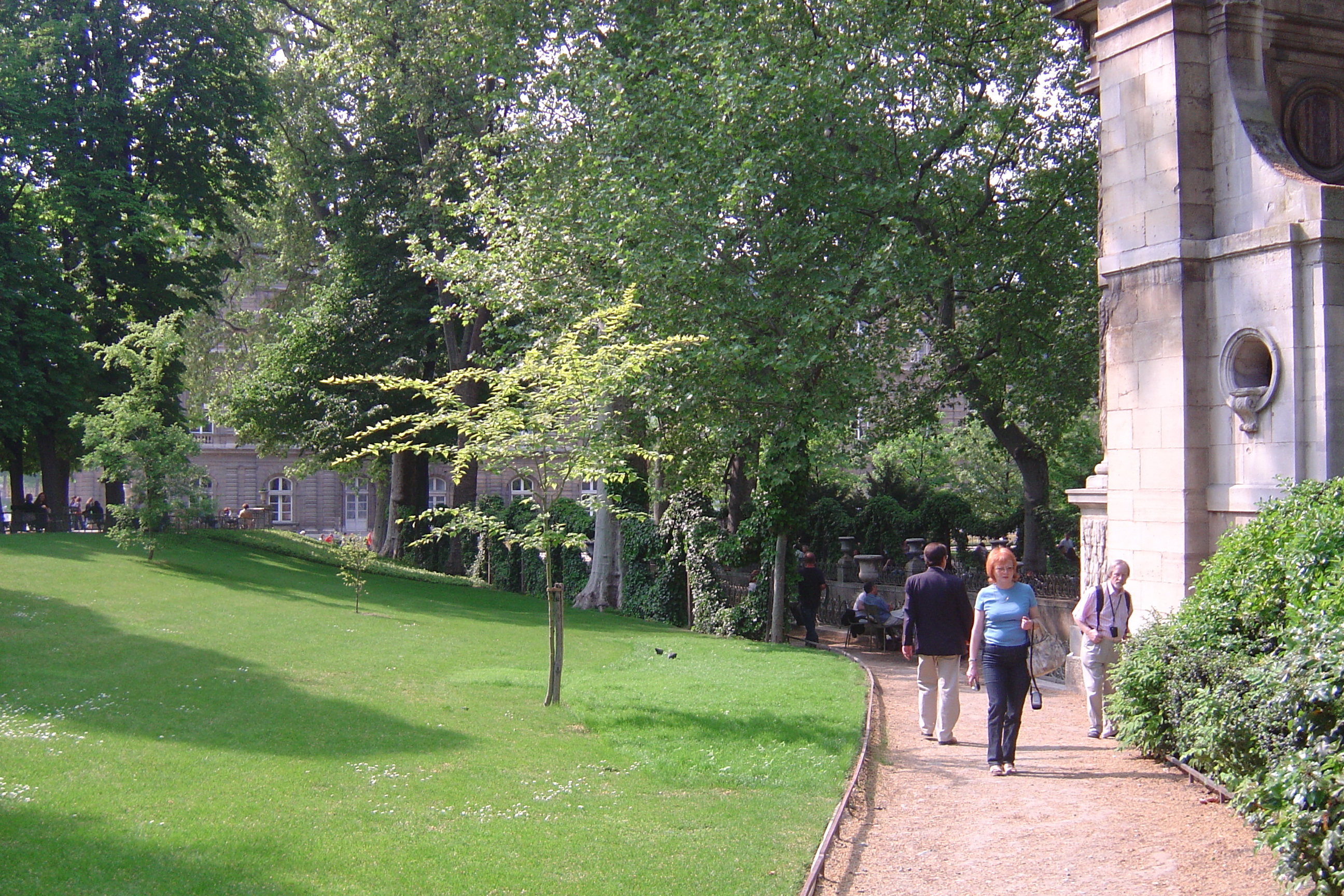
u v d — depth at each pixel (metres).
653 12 23.30
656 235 19.38
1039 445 27.17
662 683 13.41
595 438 11.62
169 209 31.14
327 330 34.06
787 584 20.45
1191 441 10.22
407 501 37.69
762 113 19.36
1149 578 10.65
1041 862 6.41
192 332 42.84
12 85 28.33
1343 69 10.90
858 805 7.90
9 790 7.10
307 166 36.91
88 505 36.12
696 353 18.17
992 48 23.75
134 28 30.53
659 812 7.48
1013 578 9.02
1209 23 10.43
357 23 29.59
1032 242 24.45
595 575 26.08
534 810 7.47
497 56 25.03
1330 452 9.02
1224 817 7.18
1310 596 7.23
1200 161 10.36
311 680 12.06
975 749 9.98
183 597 18.72
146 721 9.43
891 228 20.20
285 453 39.97
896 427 27.23
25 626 14.04
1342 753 5.04
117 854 6.06
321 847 6.40
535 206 22.17
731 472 25.64
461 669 14.11
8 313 27.69
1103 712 10.38
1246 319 9.80
